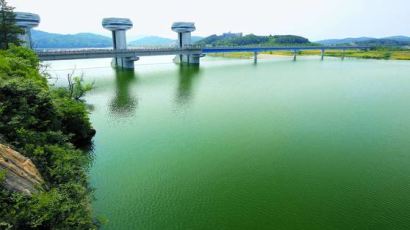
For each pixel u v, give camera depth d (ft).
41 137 73.26
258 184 84.64
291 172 91.61
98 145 110.22
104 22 373.61
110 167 93.61
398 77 293.23
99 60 584.81
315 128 131.13
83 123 107.34
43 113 84.23
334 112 157.48
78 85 151.84
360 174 90.58
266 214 71.20
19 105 76.48
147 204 74.59
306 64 437.99
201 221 68.44
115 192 79.66
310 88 229.25
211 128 130.31
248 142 114.73
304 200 76.95
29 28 289.53
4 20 172.45
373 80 272.51
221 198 77.56
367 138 119.55
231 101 182.39
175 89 221.87
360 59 535.19
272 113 155.22
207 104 174.09
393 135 122.93
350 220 69.05
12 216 46.11
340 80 271.69
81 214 56.49
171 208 73.15
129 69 347.97
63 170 66.64
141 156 101.55
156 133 123.65
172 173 90.43
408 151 107.14
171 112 155.84
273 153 104.99
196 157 101.40
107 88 223.10
